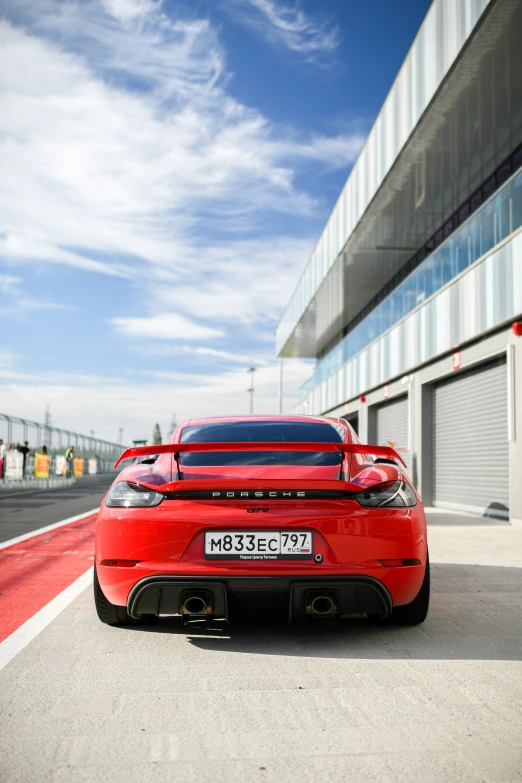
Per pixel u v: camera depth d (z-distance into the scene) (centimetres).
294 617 329
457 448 1364
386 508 338
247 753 213
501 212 1080
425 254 1930
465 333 1232
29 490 2361
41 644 342
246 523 325
